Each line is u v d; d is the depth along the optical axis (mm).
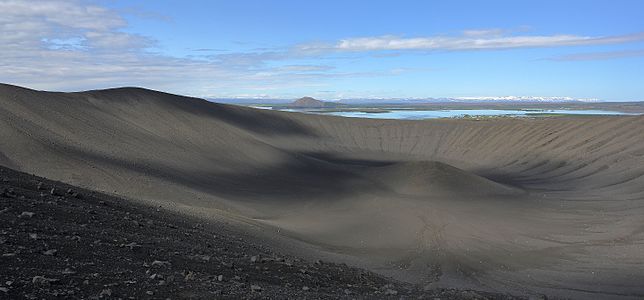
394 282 16688
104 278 8148
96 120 48438
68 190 16844
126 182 31125
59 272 7945
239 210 31141
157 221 16688
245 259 13633
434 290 15586
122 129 48625
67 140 38125
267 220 28797
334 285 12719
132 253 10734
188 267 10672
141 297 7500
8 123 36562
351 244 25328
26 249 8789
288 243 21859
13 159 30875
